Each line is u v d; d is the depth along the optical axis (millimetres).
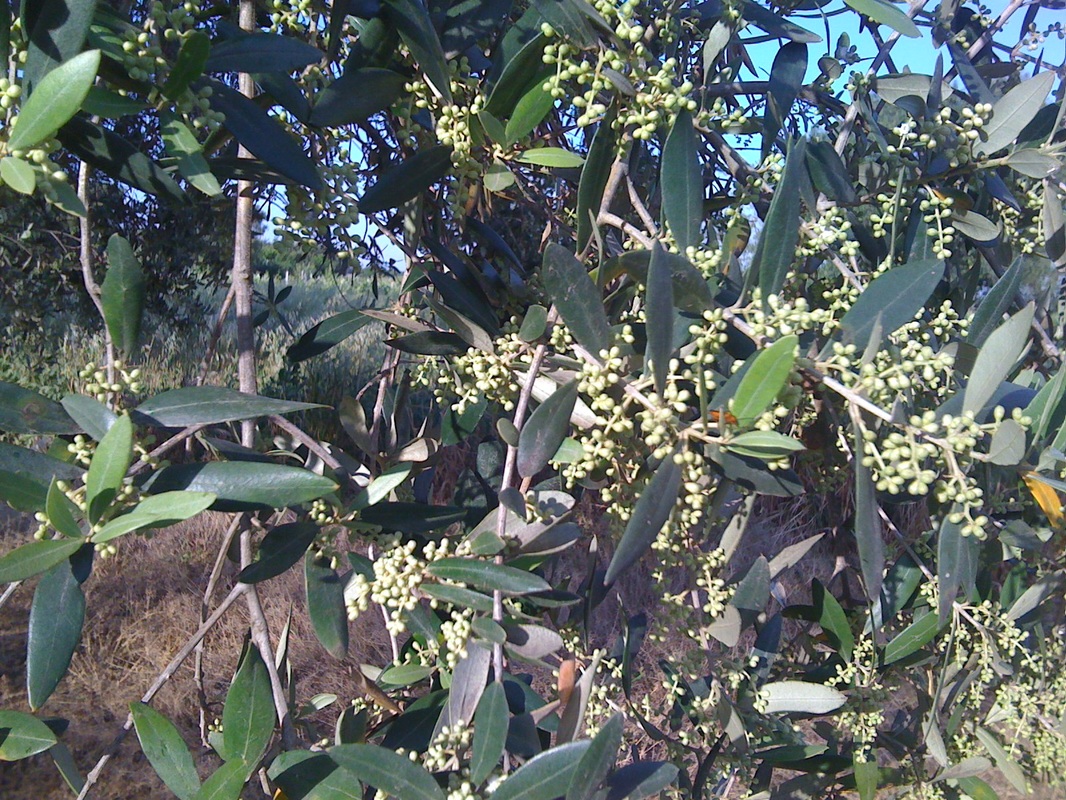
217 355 1847
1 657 1342
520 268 505
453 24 422
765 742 595
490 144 427
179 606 1464
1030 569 549
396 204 427
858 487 325
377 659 1363
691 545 486
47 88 284
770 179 490
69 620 321
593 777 292
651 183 598
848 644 554
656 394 327
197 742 1188
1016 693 540
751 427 325
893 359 392
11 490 333
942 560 352
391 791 328
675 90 389
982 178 519
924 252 509
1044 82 485
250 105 366
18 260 1492
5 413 348
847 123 523
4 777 1113
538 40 388
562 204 622
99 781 1114
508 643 351
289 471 342
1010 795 934
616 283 478
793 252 361
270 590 1522
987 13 592
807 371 345
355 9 400
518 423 371
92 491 310
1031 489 434
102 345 1792
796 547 595
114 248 369
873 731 546
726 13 476
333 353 1985
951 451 328
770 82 492
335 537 442
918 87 510
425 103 430
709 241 479
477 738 320
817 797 595
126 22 331
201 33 313
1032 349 588
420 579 357
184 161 323
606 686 493
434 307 418
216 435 542
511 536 363
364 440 500
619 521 416
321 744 443
